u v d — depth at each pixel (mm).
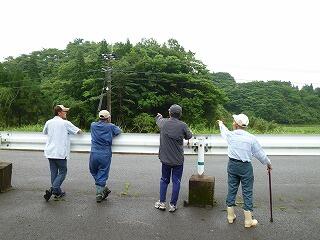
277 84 93750
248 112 85500
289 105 88188
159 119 6227
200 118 61625
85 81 59656
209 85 65062
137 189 7309
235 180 5492
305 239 4984
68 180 7992
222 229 5273
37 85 59844
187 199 6668
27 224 5383
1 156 11266
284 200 6781
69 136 6613
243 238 4973
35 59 86438
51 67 84875
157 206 6113
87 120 59281
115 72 58188
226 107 87312
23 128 30203
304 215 5953
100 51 68312
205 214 5875
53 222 5469
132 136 6848
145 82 61812
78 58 65188
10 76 58719
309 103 91750
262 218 5773
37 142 7328
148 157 11125
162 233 5102
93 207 6148
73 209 6043
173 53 71750
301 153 6750
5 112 53312
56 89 65188
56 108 6551
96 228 5254
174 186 5914
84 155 11469
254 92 89312
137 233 5090
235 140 5402
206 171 9250
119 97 59719
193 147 6562
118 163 10062
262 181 8242
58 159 6402
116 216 5734
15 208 6074
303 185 7902
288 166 10117
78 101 60125
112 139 6504
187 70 68312
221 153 6715
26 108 55375
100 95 56594
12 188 7309
